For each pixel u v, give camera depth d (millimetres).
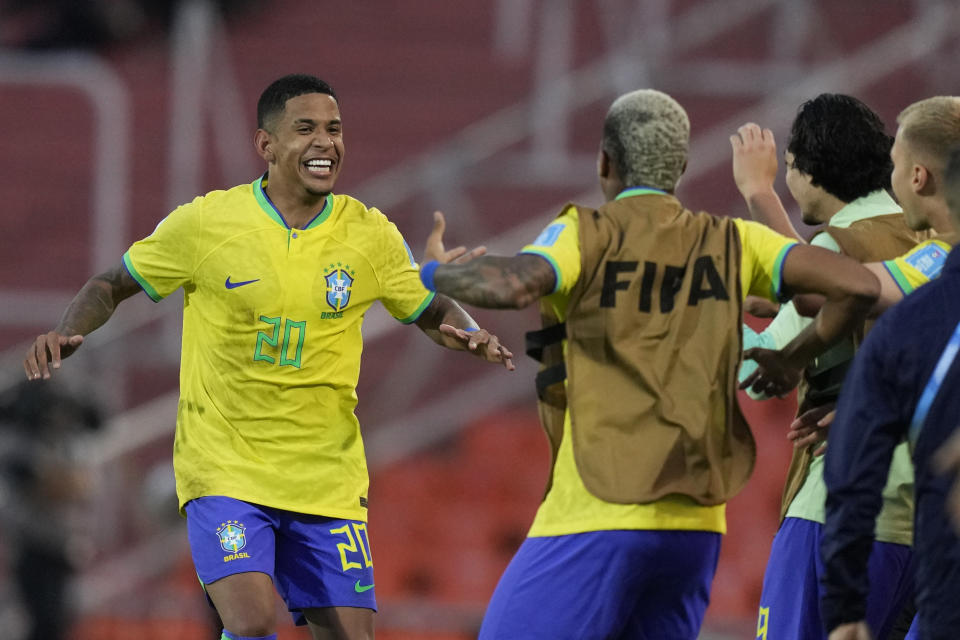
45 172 59844
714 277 13992
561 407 14344
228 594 15758
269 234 16312
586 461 13641
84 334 16219
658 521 13609
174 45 64750
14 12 65312
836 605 12328
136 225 55844
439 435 46062
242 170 57719
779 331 16062
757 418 42188
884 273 14719
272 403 16281
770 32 59438
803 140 16266
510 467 43688
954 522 11703
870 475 12234
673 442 13586
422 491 42938
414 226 49781
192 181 55594
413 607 33469
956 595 11930
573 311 13914
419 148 58094
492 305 13234
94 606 35031
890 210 16047
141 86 62125
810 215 16578
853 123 16031
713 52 58625
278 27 65000
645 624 14289
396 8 66125
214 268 16250
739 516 39688
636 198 14289
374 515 42031
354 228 16688
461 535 41562
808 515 15492
